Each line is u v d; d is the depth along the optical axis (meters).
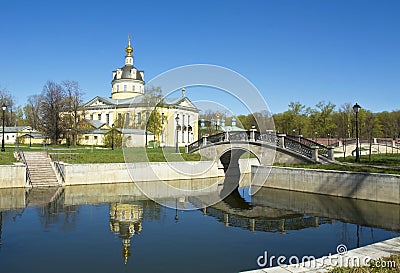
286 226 18.70
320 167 29.41
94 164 32.62
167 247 14.71
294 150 33.22
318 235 16.88
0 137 73.38
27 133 68.38
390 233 17.16
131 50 82.81
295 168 30.14
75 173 31.77
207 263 12.73
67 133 58.94
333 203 24.59
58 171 32.50
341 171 26.34
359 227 18.41
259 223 19.41
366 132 75.81
